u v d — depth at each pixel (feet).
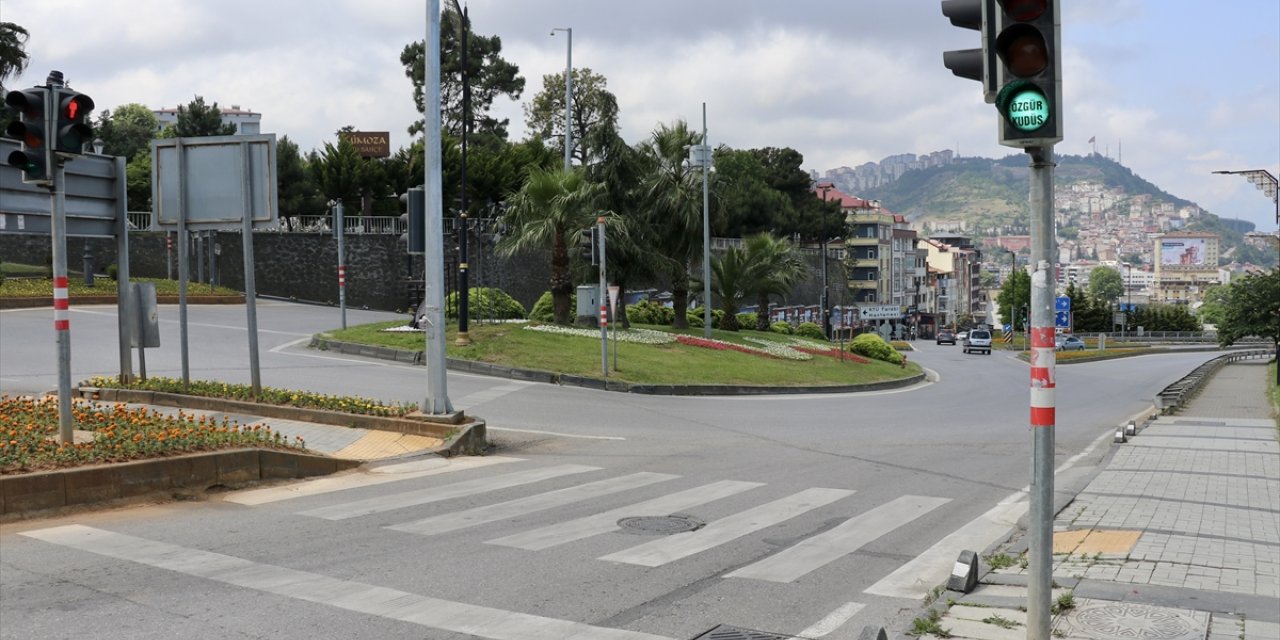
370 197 176.45
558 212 102.83
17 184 40.42
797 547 27.35
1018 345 268.00
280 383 61.46
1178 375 144.46
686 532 28.66
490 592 21.61
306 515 29.30
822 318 227.81
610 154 113.70
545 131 225.76
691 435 52.80
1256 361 207.82
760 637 19.21
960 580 22.36
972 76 17.85
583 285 107.65
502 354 79.97
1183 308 397.60
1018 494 37.40
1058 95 16.17
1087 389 110.93
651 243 115.44
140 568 22.47
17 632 17.72
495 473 38.37
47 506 27.91
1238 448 49.98
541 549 25.88
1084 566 24.93
